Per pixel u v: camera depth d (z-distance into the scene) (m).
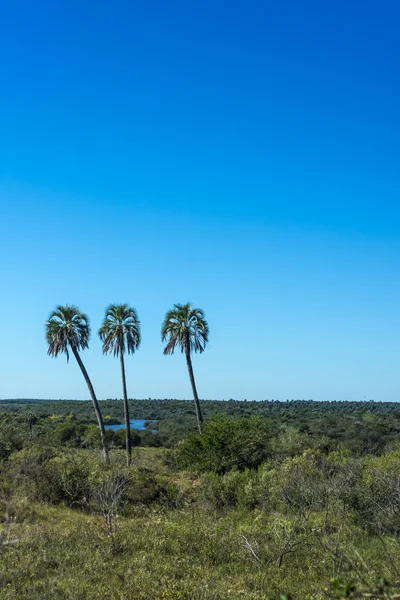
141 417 99.38
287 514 15.41
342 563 10.28
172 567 10.31
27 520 13.56
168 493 19.47
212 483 19.58
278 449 30.55
